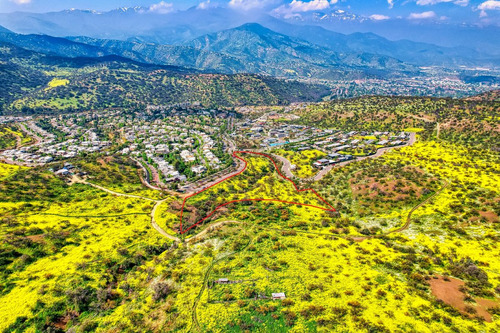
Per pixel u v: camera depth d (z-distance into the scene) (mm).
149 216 149875
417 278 93062
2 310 84875
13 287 94125
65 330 82438
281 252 112625
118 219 144500
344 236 127250
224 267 103500
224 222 140750
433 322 75500
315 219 143625
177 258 111562
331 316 79250
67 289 94188
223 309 84000
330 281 93938
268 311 82250
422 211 140125
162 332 77938
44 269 103750
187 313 83750
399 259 105312
